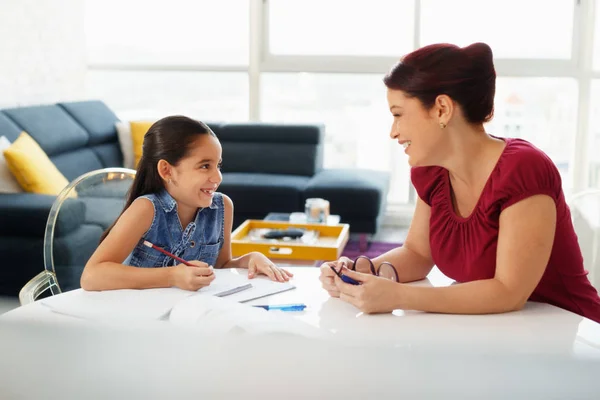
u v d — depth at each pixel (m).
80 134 4.44
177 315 0.95
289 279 1.41
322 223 3.76
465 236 1.31
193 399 0.33
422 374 0.33
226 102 5.47
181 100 5.51
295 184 4.40
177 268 1.29
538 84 5.02
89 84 5.57
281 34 5.30
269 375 0.33
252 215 4.40
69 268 1.81
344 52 5.26
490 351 0.33
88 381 0.33
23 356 0.34
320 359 0.33
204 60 5.44
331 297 1.27
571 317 1.15
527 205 1.19
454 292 1.17
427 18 5.09
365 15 5.18
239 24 5.36
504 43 5.01
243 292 1.29
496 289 1.17
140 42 5.48
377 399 0.32
